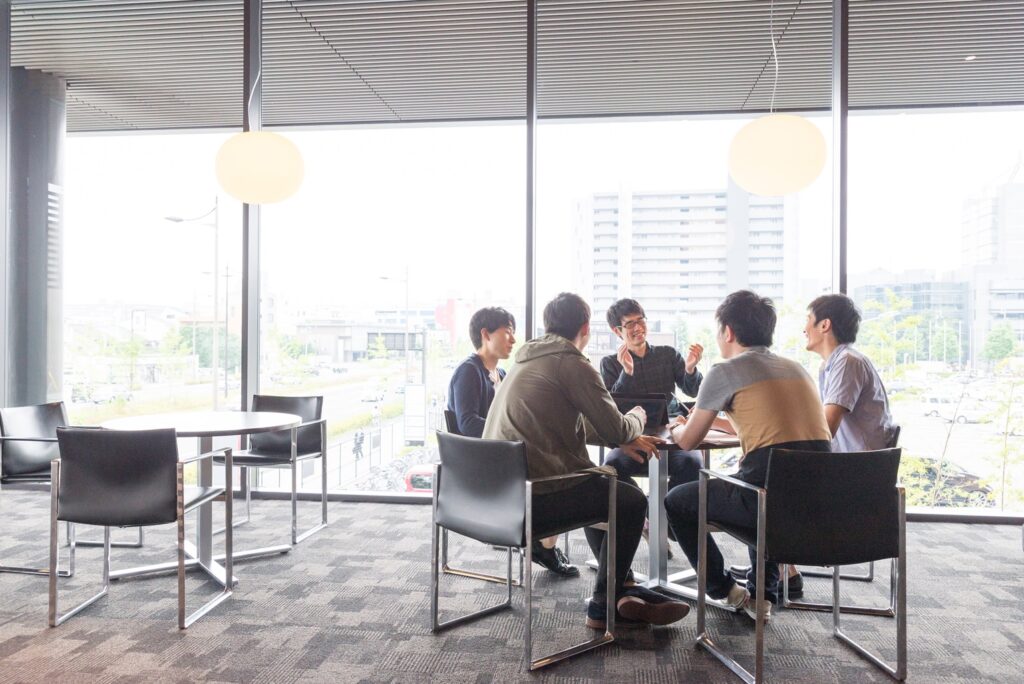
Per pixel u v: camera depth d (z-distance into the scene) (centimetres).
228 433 264
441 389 422
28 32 440
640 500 239
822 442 217
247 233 424
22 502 416
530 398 223
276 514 394
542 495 215
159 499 234
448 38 423
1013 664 212
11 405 459
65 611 250
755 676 196
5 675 201
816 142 313
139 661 211
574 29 409
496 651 220
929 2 378
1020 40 387
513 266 409
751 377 218
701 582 226
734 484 211
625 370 331
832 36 398
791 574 271
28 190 459
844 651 223
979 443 386
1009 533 361
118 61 457
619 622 246
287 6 412
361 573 295
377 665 210
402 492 427
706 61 422
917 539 350
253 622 242
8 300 457
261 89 455
